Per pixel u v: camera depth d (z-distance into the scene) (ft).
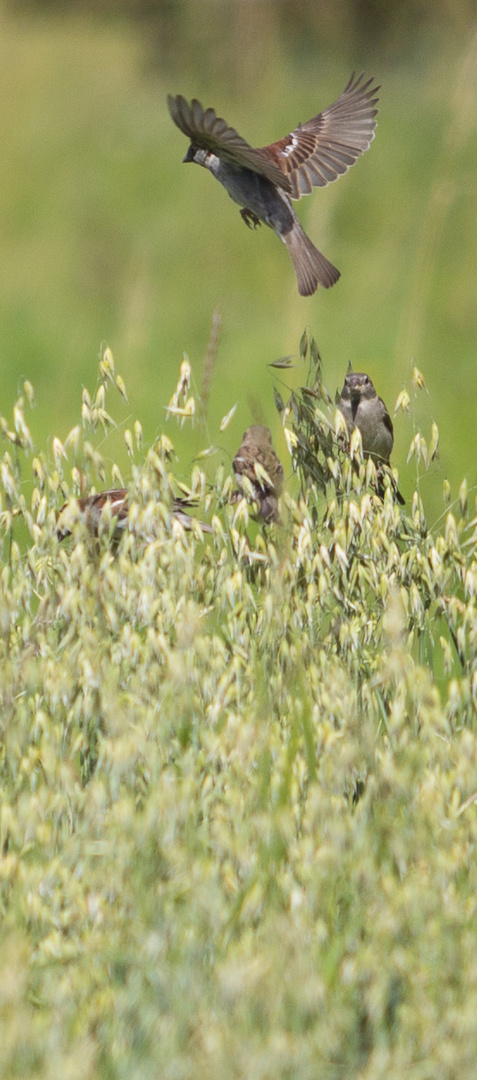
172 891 18.76
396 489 26.13
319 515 25.77
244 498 24.31
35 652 23.07
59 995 17.83
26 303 88.53
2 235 100.89
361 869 18.71
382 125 119.96
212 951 18.37
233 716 20.90
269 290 92.43
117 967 18.78
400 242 92.12
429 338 76.95
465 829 19.79
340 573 24.18
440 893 18.63
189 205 106.83
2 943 18.56
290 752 22.85
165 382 73.36
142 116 128.16
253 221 30.01
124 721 19.90
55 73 139.03
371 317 81.00
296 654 22.74
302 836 20.24
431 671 22.39
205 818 20.68
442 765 20.68
